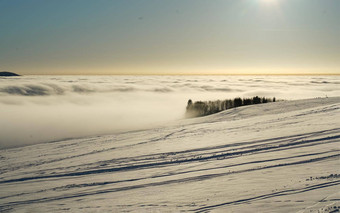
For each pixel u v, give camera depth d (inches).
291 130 736.3
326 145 517.0
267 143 608.4
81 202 341.4
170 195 329.4
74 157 679.7
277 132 735.1
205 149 621.6
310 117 960.9
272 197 270.5
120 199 336.5
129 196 345.7
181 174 435.2
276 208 238.1
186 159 546.6
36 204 353.1
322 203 231.6
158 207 288.7
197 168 464.8
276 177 348.2
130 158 600.4
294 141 592.1
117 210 293.7
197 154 580.4
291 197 261.9
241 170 411.8
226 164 467.8
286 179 331.9
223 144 655.8
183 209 273.9
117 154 662.5
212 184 356.5
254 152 540.7
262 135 715.4
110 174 486.3
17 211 332.5
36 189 428.1
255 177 362.0
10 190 435.8
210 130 934.4
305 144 551.5
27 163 653.3
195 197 309.6
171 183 388.8
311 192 268.2
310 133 660.1
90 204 327.9
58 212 310.3
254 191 301.1
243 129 874.1
